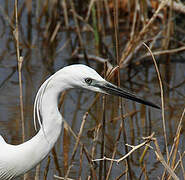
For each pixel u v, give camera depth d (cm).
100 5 1319
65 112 1060
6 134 962
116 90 668
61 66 1266
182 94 1151
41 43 1362
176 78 1231
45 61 1284
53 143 682
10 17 1429
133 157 912
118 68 754
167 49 1257
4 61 1269
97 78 659
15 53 1312
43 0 1455
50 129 672
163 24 1291
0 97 1098
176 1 1273
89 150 916
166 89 1177
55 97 662
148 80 1220
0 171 713
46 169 780
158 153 664
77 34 1353
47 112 666
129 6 1351
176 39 1326
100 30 1286
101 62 1258
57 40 1369
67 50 1337
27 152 689
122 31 1398
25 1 1415
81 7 1487
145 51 1280
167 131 993
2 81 1176
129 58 1236
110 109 1073
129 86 1191
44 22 1466
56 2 1356
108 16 1334
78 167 875
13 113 1035
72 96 1138
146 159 904
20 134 963
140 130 996
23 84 1160
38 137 680
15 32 758
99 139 962
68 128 926
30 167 700
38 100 665
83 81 654
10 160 700
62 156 906
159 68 1273
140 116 1055
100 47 1291
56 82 654
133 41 1186
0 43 1352
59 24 1335
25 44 1351
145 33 1217
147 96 1141
